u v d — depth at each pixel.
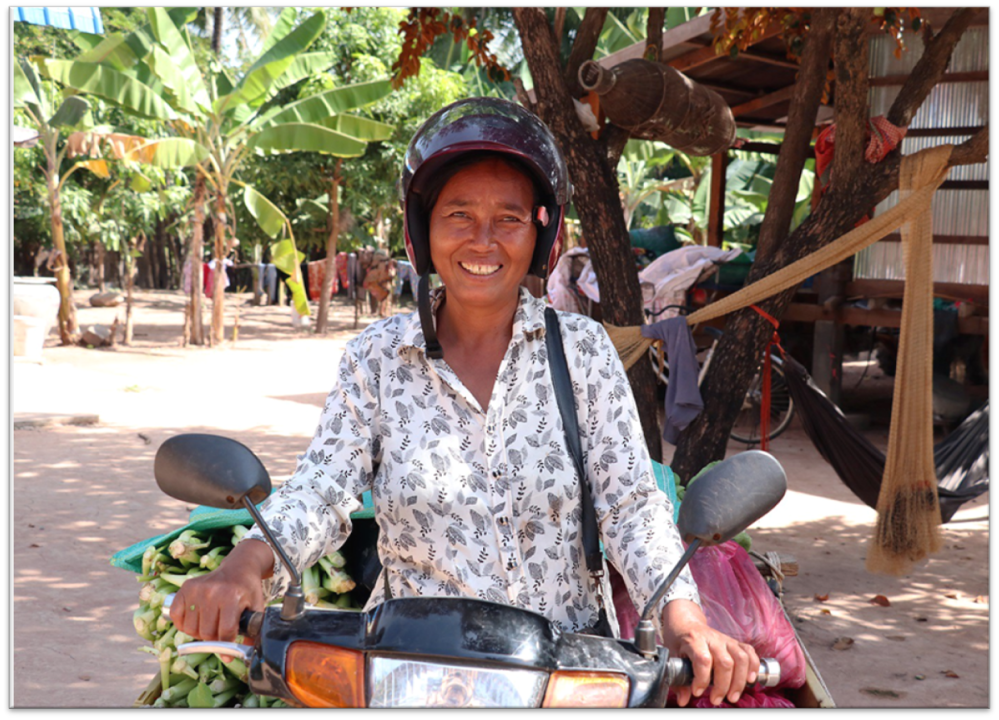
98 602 4.55
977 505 7.15
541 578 1.65
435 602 1.34
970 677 4.00
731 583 2.55
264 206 16.36
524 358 1.71
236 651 1.35
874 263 9.24
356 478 1.70
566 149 5.98
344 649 1.27
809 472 8.23
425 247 1.76
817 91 5.93
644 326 5.98
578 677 1.27
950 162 5.30
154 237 38.56
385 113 18.94
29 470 7.24
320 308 20.56
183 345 17.16
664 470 3.30
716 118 6.20
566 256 11.02
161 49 14.29
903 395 5.27
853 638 4.45
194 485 1.49
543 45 5.93
